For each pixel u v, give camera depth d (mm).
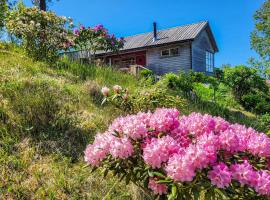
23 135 4238
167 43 22422
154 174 2197
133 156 2398
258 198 2168
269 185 2080
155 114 2596
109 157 2463
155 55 23828
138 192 3477
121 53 25031
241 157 2383
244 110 11781
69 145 4262
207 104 8836
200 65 23359
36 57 8281
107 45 14422
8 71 6141
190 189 2141
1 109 4527
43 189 3408
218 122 2566
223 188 2076
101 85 7176
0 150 3857
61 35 8805
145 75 10773
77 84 6848
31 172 3645
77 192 3471
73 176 3707
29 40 8414
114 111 5562
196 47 23000
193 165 2061
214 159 2133
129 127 2402
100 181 3691
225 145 2271
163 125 2469
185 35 22953
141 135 2428
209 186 2076
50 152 4078
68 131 4539
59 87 5977
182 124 2609
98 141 2564
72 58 9484
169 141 2234
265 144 2344
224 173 2039
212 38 24656
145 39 25578
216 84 11023
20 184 3445
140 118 2592
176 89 9117
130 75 9305
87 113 5250
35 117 4555
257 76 13469
